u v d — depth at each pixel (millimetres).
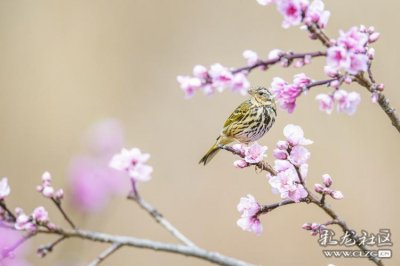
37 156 14219
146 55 15719
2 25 15680
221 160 13828
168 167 13953
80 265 7512
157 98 15141
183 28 15836
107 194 7133
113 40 15844
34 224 5289
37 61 15500
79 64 15500
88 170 7141
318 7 4523
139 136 14500
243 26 15586
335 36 14445
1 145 14359
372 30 4828
